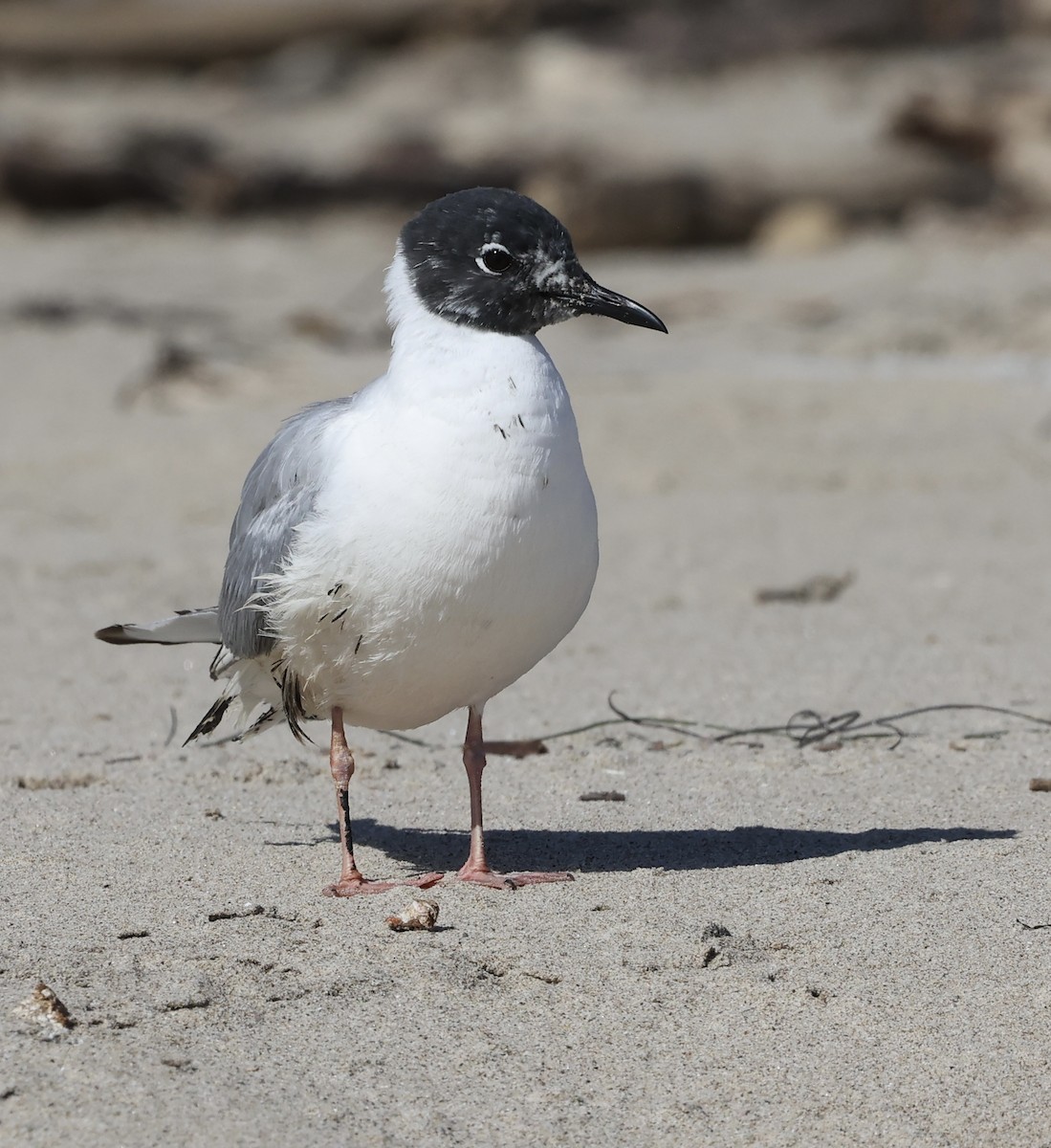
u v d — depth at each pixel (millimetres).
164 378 23656
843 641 13859
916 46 53250
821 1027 7297
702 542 16969
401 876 9164
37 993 7250
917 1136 6531
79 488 19125
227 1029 7215
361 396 8930
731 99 48094
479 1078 6875
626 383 24031
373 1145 6391
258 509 9055
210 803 10391
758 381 23875
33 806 10188
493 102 49156
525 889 8852
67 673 13398
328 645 8711
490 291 8539
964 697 12273
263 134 46156
